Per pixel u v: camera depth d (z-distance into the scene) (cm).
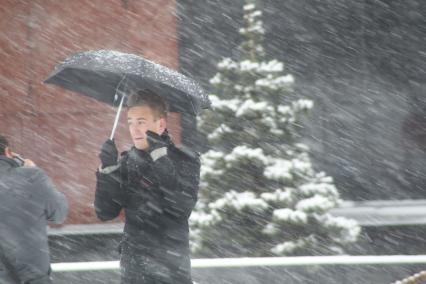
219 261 1916
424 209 5459
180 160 1361
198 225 3647
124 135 5334
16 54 5441
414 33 5959
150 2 5388
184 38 5503
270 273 1902
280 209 3628
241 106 3862
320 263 1895
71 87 1602
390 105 5856
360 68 5853
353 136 5841
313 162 5819
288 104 3978
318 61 5816
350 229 3681
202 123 3972
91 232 5116
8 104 5450
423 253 5041
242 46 4128
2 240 1573
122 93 1541
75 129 5394
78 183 5388
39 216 1628
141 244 1355
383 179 5819
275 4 5766
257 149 3744
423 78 5875
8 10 5438
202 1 5497
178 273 1355
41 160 5425
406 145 5891
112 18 5391
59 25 5416
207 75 5488
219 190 3769
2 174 1612
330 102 5844
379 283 1884
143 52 5391
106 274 1912
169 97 1555
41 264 1619
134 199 1368
